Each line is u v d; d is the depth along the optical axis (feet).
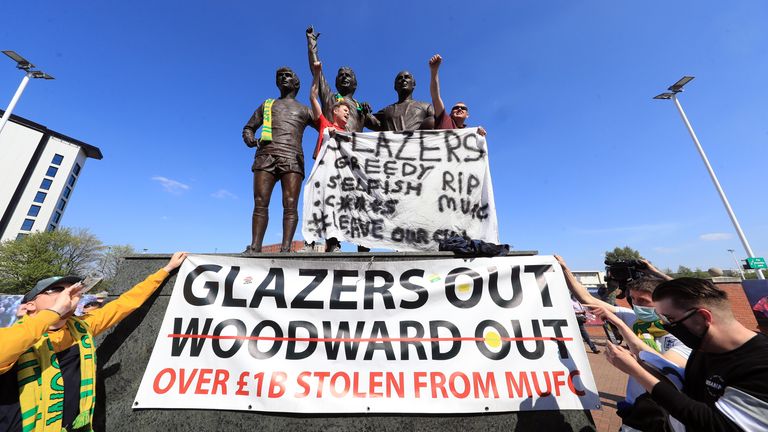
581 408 7.11
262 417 7.14
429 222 10.94
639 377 5.35
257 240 11.11
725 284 35.78
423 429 7.00
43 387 5.92
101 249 127.13
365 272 8.41
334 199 11.22
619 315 9.84
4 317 19.47
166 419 7.16
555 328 7.84
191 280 8.28
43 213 181.06
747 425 4.12
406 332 7.83
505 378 7.38
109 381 7.46
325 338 7.78
